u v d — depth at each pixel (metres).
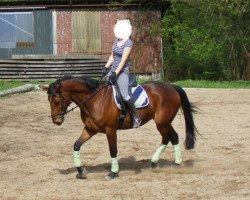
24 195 8.30
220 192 8.12
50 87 8.96
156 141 12.92
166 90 9.69
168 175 9.45
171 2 32.62
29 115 17.33
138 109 9.31
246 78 36.97
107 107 9.01
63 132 14.44
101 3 32.00
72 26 32.19
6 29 32.06
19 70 28.66
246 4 30.45
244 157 10.91
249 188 8.34
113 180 9.14
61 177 9.51
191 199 7.78
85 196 8.11
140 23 32.75
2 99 20.75
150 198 7.88
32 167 10.42
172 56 38.16
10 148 12.31
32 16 31.98
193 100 21.44
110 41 32.34
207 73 37.53
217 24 33.16
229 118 16.58
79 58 29.70
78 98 8.98
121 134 13.98
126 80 9.01
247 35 33.56
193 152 11.51
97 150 11.90
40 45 32.12
